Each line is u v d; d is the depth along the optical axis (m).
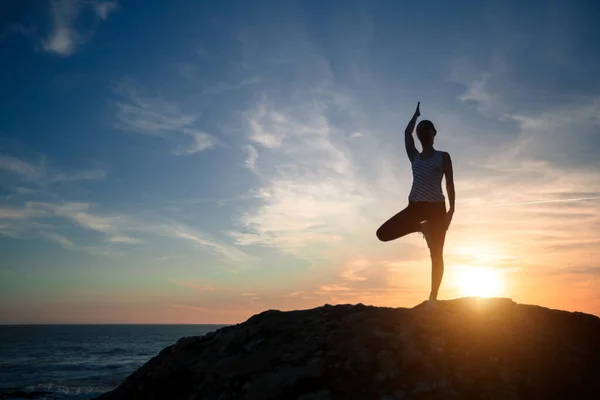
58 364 45.91
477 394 4.50
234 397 4.61
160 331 172.12
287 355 4.91
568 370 4.84
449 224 6.21
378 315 5.53
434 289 6.11
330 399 4.32
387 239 6.25
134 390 5.38
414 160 6.45
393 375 4.54
